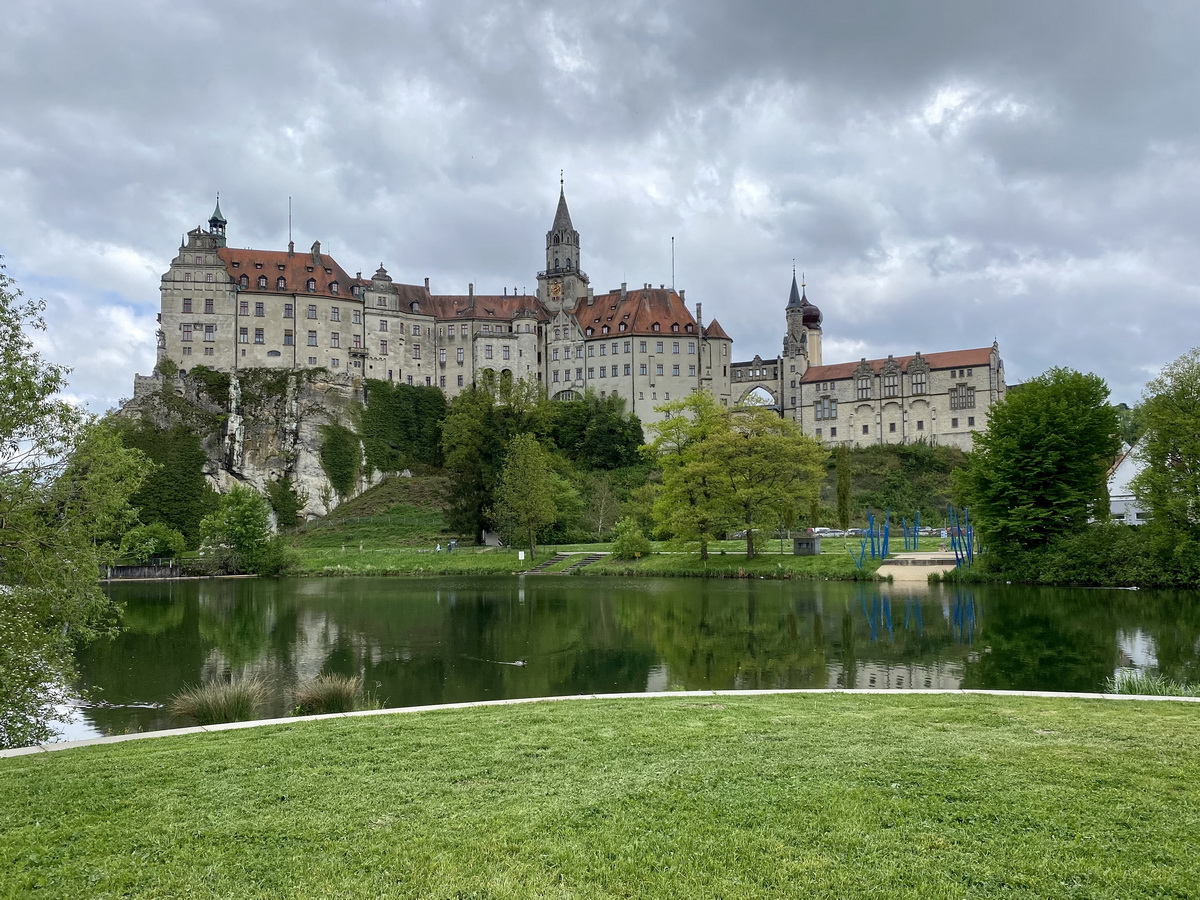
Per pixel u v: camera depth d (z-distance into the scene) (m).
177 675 33.06
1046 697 20.33
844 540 87.06
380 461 143.12
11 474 24.11
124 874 9.95
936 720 17.31
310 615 51.41
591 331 161.62
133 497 117.00
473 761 14.46
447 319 161.12
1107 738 15.50
